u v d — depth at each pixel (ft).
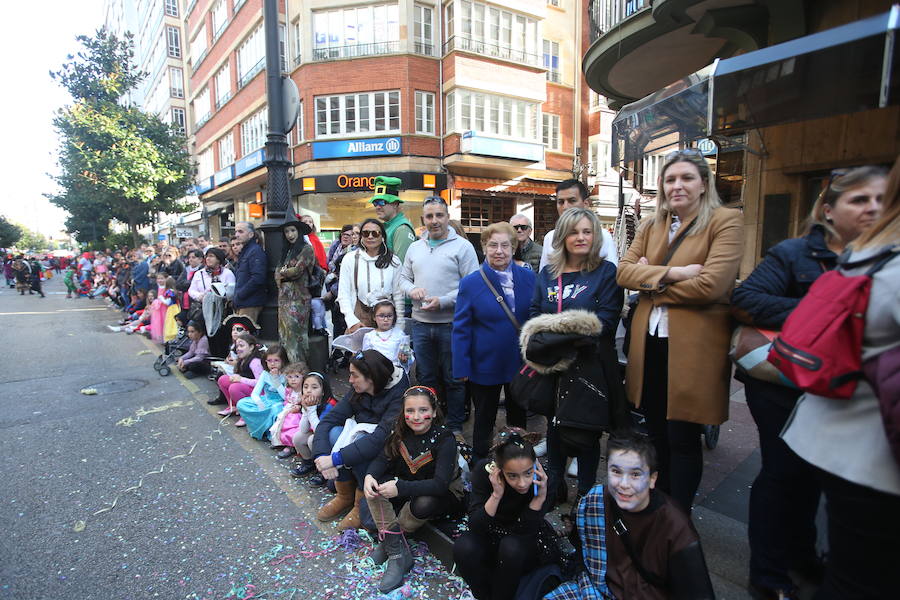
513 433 6.89
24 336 29.86
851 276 4.43
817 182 18.30
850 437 4.37
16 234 181.78
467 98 54.75
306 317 17.44
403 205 56.13
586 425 7.87
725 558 7.65
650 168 50.11
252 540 9.00
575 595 6.63
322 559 8.48
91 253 63.98
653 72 26.21
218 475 11.51
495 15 56.08
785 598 6.27
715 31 19.20
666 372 8.14
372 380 9.84
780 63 11.17
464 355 10.36
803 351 4.49
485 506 7.00
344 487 9.47
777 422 6.35
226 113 75.41
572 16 65.00
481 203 60.80
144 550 8.66
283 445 12.96
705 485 9.88
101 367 21.86
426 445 8.77
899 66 9.04
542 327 7.99
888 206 4.35
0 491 10.70
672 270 7.36
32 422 14.87
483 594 7.28
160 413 15.69
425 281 12.45
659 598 6.24
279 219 19.51
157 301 27.81
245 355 15.48
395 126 54.29
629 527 6.40
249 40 65.62
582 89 66.23
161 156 62.08
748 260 20.45
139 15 131.34
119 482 11.14
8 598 7.45
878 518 4.23
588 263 8.90
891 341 4.11
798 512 6.56
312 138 55.11
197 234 105.70
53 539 8.96
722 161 23.03
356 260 14.79
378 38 54.19
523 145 56.34
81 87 59.93
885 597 4.29
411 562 8.21
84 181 59.67
